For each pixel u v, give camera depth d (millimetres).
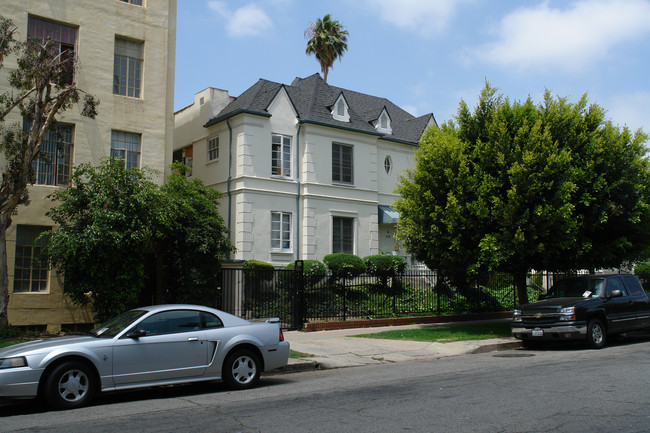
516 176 14750
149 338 8289
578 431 5852
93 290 14812
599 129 16609
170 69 19875
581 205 15977
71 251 14156
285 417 6777
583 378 8984
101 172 15375
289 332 16797
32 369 7367
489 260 15492
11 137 14305
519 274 17172
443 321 20125
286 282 17938
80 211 14836
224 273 18859
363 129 25188
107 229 14273
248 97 23453
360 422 6422
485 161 15914
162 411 7359
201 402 7957
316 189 23516
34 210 16203
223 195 22797
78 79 17484
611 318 13703
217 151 23750
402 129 28578
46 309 16109
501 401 7379
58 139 16859
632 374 9266
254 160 22141
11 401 8336
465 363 11578
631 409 6773
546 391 7973
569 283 14906
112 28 18344
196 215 17125
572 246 15953
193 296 16938
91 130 17609
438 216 16453
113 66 18328
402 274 21062
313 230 23234
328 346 14047
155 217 15148
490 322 20016
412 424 6270
